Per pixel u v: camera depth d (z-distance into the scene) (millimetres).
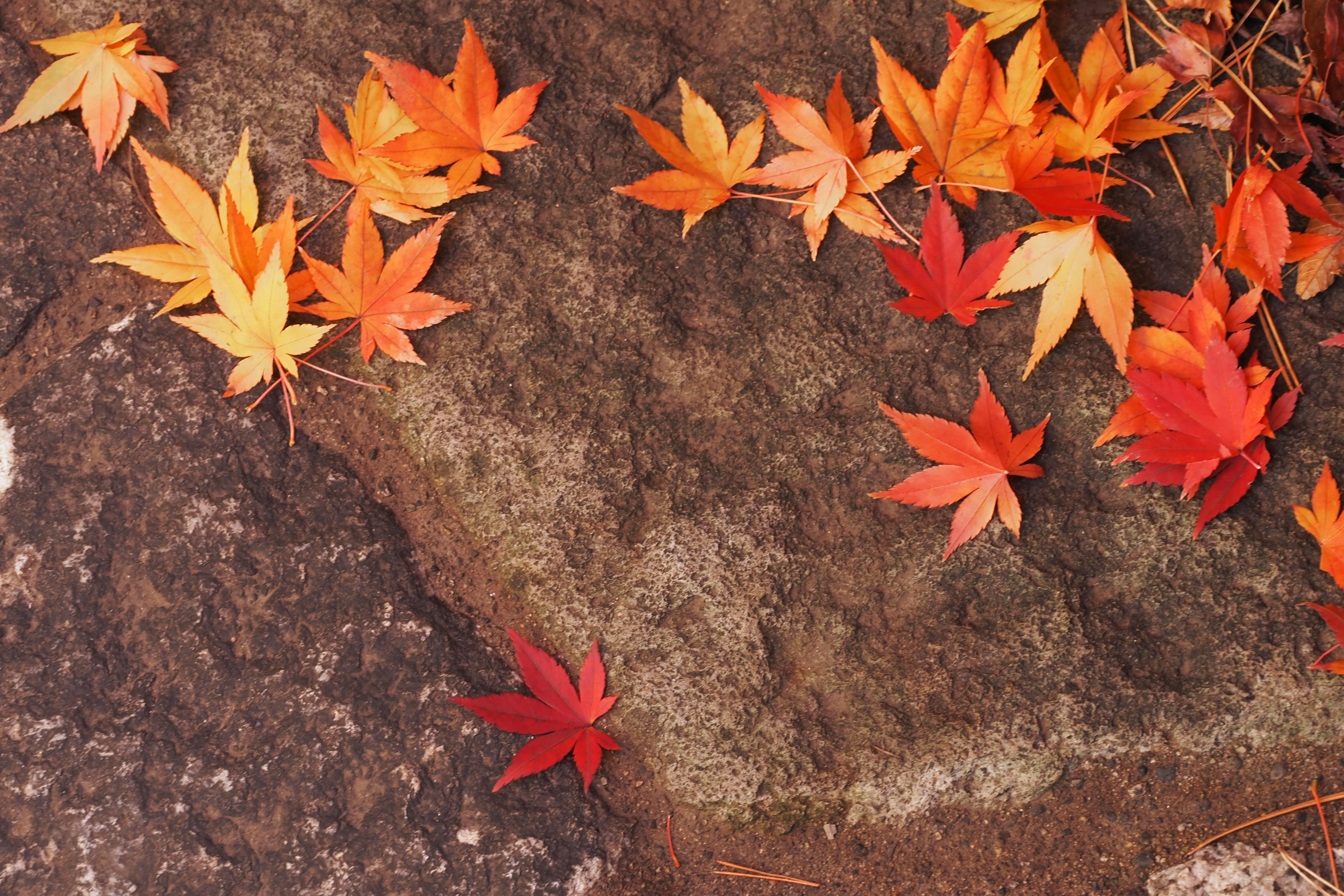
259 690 1326
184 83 1375
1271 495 1326
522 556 1340
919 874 1315
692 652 1327
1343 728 1311
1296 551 1321
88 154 1377
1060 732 1314
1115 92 1335
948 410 1342
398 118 1353
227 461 1347
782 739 1319
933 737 1316
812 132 1328
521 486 1344
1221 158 1351
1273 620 1317
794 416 1345
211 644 1330
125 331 1359
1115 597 1325
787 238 1357
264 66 1377
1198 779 1314
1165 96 1354
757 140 1345
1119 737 1314
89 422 1350
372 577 1338
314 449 1351
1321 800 1307
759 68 1370
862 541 1334
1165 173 1352
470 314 1354
